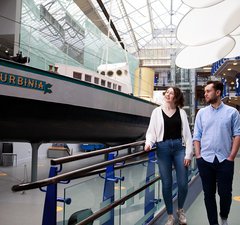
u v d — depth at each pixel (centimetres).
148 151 285
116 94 705
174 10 2089
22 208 440
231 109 256
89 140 754
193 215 337
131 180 269
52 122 547
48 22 744
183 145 284
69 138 662
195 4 573
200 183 527
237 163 861
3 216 400
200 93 2606
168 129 280
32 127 528
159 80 2767
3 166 866
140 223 284
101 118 673
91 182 199
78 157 216
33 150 600
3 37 698
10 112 465
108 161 229
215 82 259
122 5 1798
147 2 1914
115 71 886
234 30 677
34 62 650
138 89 1048
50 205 169
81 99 573
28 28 684
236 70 1459
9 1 690
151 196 317
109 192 225
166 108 286
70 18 848
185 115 285
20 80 451
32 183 157
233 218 326
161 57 2733
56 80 511
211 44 729
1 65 422
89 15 1652
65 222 168
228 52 762
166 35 2483
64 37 804
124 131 848
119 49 1200
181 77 2056
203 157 262
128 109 779
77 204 179
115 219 246
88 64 939
